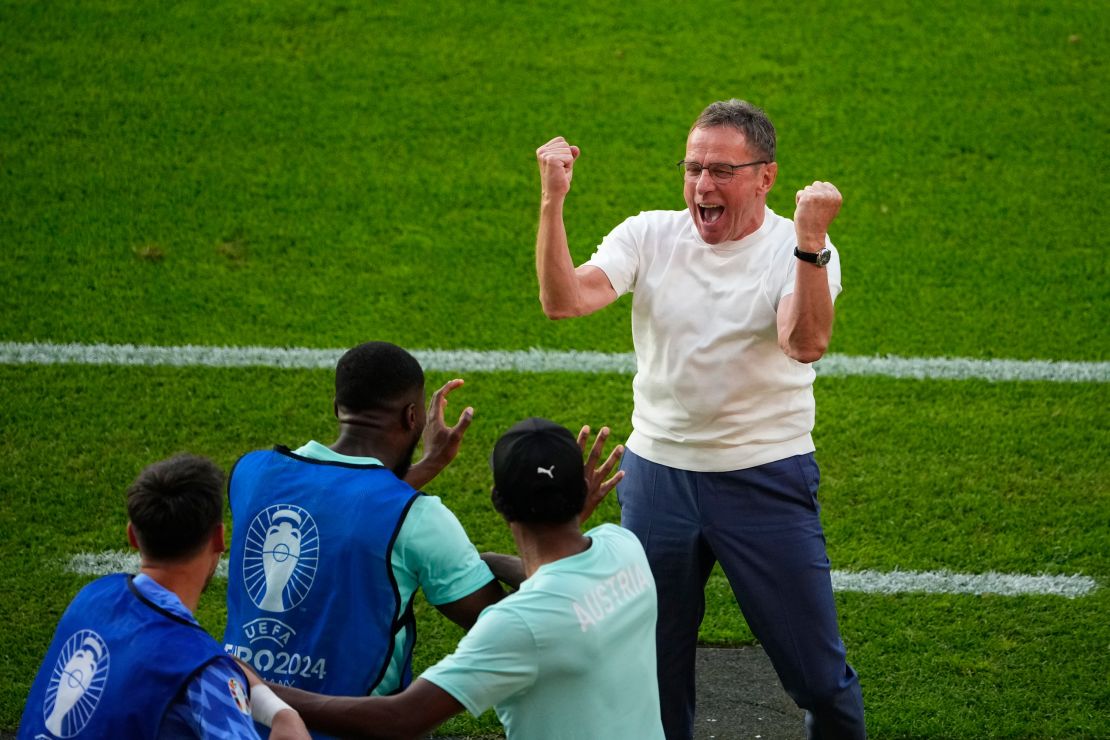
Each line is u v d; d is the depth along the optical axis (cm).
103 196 2825
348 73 3253
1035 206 2891
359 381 1149
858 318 2567
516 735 990
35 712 934
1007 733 1584
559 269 1305
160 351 2398
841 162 3011
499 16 3481
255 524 1119
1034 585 1877
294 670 1088
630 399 2327
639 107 3175
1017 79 3291
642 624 1014
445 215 2833
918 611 1820
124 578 966
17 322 2452
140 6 3459
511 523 1013
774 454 1352
